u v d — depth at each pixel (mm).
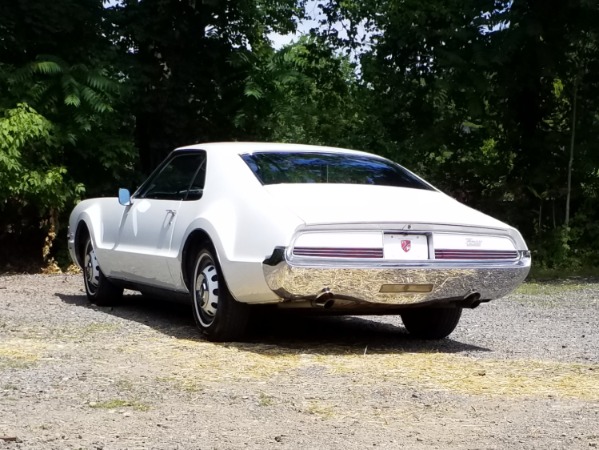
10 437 4121
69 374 5645
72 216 9906
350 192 6969
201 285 7129
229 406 4879
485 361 6461
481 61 16359
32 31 16484
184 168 7984
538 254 17297
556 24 16969
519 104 18125
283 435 4277
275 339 7355
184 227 7387
